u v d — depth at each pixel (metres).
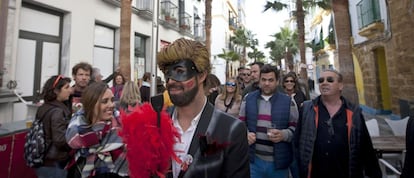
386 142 3.74
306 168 2.64
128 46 8.27
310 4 16.59
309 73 29.03
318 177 2.60
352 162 2.45
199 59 1.27
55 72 8.05
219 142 1.23
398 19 8.05
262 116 3.05
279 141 2.84
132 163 1.23
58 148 2.52
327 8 16.11
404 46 7.77
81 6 8.87
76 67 3.85
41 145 2.52
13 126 3.61
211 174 1.18
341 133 2.53
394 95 9.09
